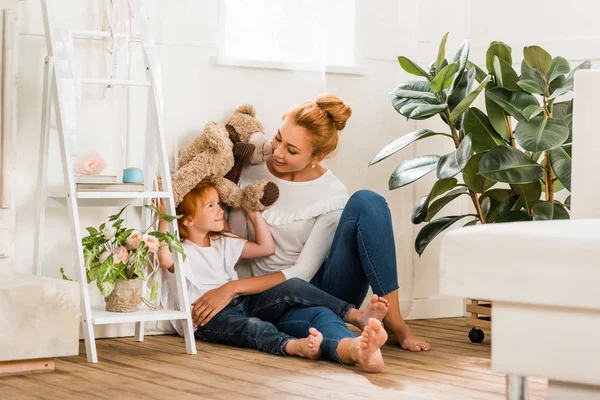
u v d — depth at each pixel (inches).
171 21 116.4
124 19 113.3
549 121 108.7
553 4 138.9
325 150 116.9
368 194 110.6
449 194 125.8
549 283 56.7
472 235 59.7
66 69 103.3
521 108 114.6
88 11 112.1
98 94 113.4
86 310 97.4
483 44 143.7
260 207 116.5
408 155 137.9
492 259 58.6
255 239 118.4
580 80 74.2
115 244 106.2
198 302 111.0
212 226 113.3
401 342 110.5
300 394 82.3
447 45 141.9
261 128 119.6
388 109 135.0
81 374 90.6
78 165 103.5
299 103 123.7
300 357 102.4
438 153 140.3
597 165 73.5
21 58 108.1
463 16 143.1
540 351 57.6
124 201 111.0
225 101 120.1
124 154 115.0
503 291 58.2
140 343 111.1
